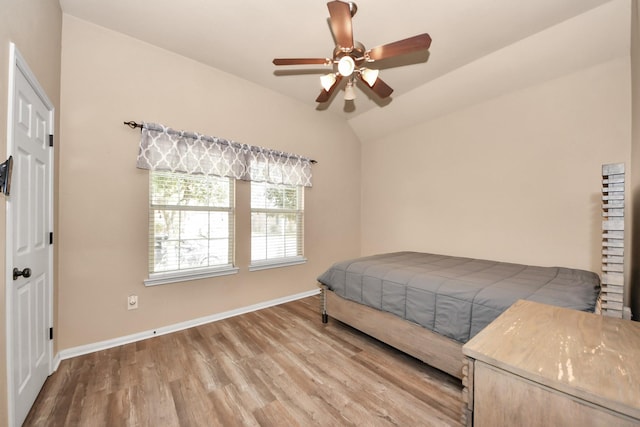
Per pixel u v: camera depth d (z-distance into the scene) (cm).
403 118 395
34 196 162
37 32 163
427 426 145
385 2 205
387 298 219
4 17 122
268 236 350
